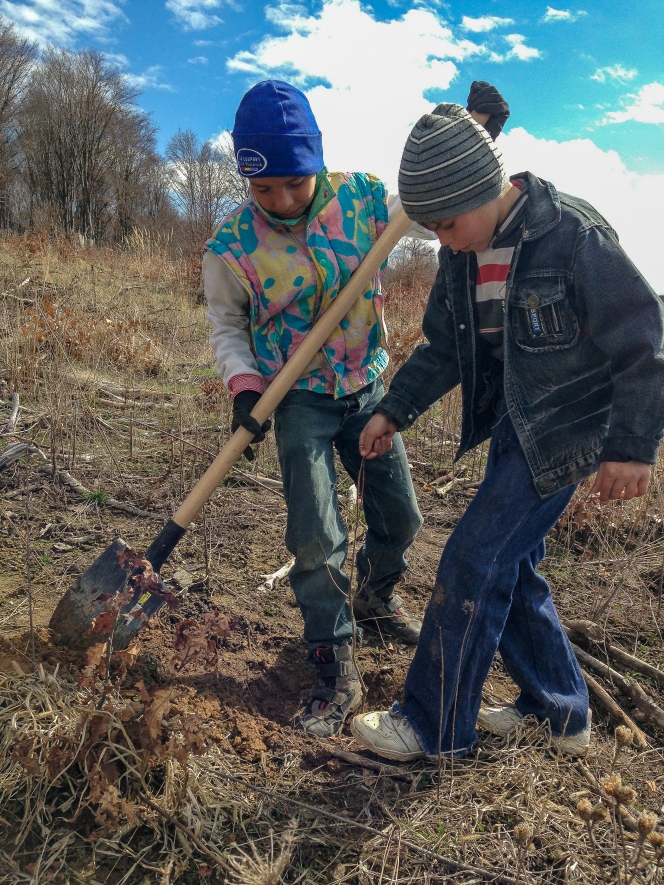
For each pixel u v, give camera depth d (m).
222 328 2.15
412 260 9.74
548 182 1.71
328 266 2.05
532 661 1.97
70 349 5.35
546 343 1.68
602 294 1.54
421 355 2.10
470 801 1.80
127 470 3.83
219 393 4.61
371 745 1.88
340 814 1.77
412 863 1.63
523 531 1.77
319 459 2.10
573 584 2.99
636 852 1.46
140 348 5.66
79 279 7.92
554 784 1.87
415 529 2.39
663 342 1.52
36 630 2.21
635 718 2.22
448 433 4.66
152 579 1.75
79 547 2.99
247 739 1.98
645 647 2.59
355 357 2.20
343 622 2.16
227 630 1.79
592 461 1.73
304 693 2.22
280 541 3.22
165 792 1.70
